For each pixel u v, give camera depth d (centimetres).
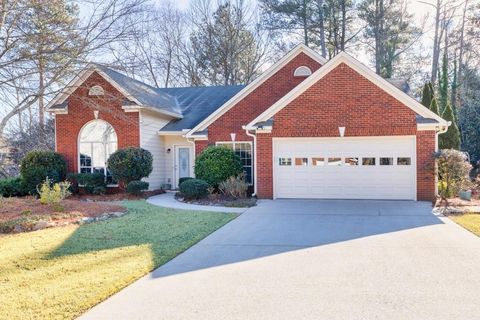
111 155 1752
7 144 2288
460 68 3238
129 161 1720
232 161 1606
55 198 1167
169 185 2039
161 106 1953
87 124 1883
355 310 459
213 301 495
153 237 873
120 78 1903
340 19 3266
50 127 2548
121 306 482
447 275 584
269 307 473
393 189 1464
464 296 499
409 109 1436
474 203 1330
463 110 2616
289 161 1542
